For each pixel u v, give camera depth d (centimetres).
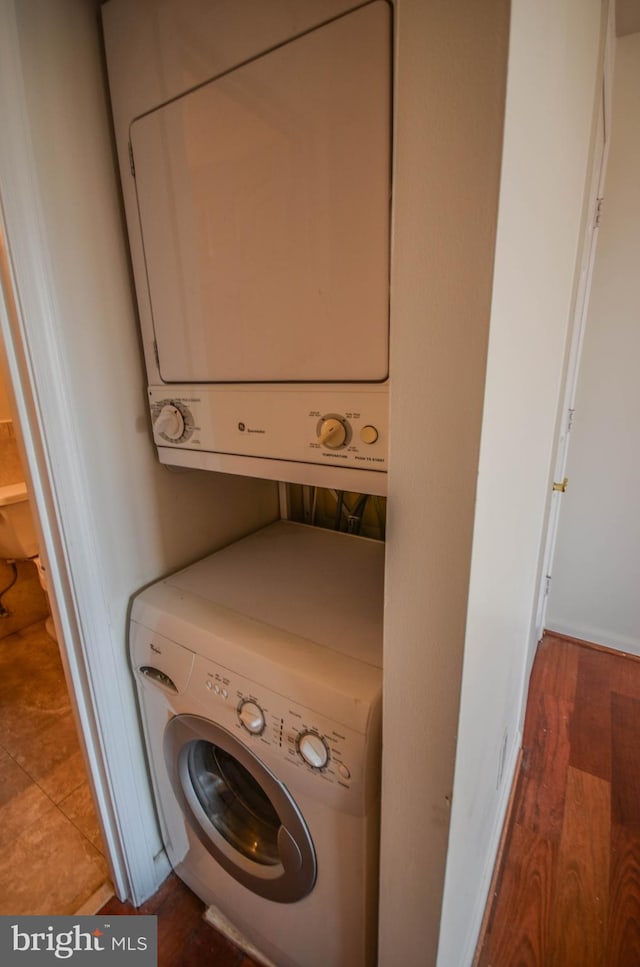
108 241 89
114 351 93
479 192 38
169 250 85
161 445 101
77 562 92
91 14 81
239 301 79
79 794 153
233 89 70
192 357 89
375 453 72
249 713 81
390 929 75
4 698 196
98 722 103
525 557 104
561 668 211
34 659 221
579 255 125
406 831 65
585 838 135
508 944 111
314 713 74
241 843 102
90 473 92
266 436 83
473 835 86
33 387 82
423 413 46
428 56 38
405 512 50
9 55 71
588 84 94
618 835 136
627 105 166
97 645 99
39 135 76
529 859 130
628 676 205
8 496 193
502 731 113
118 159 87
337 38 60
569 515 217
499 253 40
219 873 109
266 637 85
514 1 34
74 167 82
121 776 110
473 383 43
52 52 76
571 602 229
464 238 40
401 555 52
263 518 141
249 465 88
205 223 79
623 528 208
